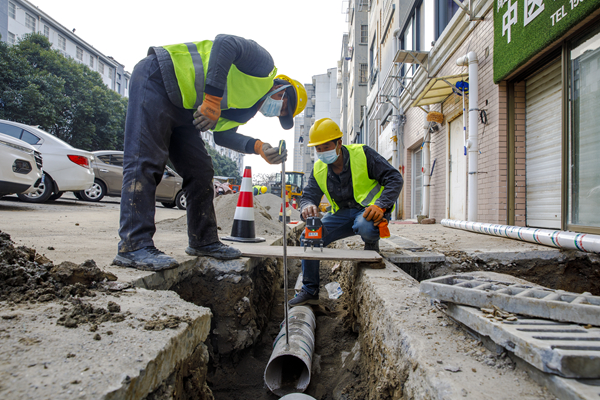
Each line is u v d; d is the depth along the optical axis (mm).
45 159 7660
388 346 1683
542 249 3725
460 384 1050
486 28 6215
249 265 2805
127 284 1769
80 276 1706
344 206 3523
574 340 1096
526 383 1059
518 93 5754
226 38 2229
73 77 23875
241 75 2449
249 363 2600
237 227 3980
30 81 20703
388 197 3090
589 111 4297
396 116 12430
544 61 5098
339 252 3088
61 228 4109
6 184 5488
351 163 3287
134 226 2182
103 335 1201
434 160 9336
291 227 6488
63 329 1214
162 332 1274
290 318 2793
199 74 2238
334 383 2307
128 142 2227
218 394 2279
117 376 952
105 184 9812
